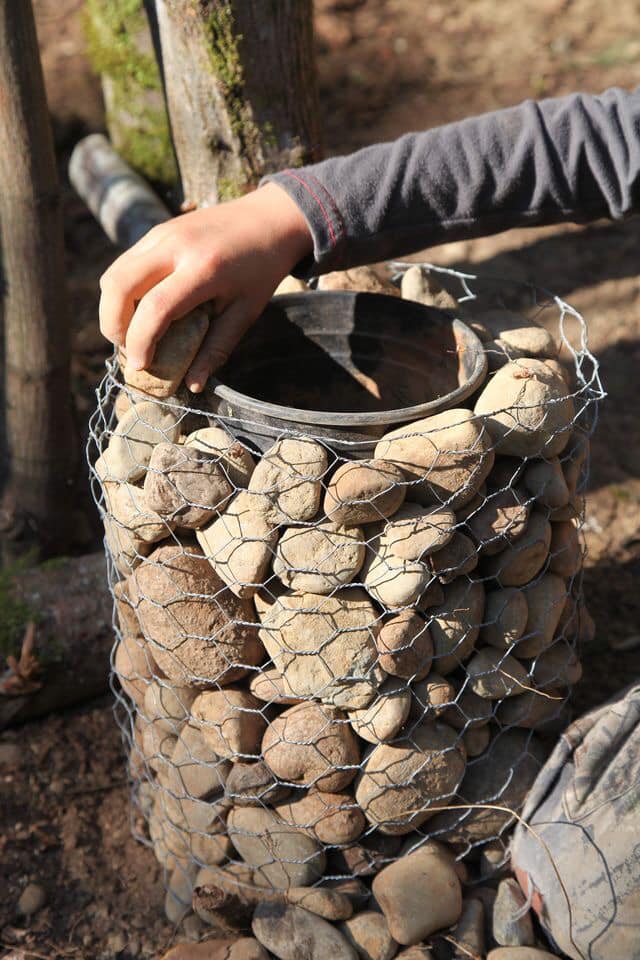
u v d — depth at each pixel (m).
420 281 1.68
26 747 1.93
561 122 1.51
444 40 4.04
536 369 1.46
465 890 1.53
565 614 1.59
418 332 1.59
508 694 1.47
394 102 3.70
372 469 1.30
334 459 1.36
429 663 1.39
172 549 1.43
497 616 1.45
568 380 1.57
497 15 4.17
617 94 1.53
